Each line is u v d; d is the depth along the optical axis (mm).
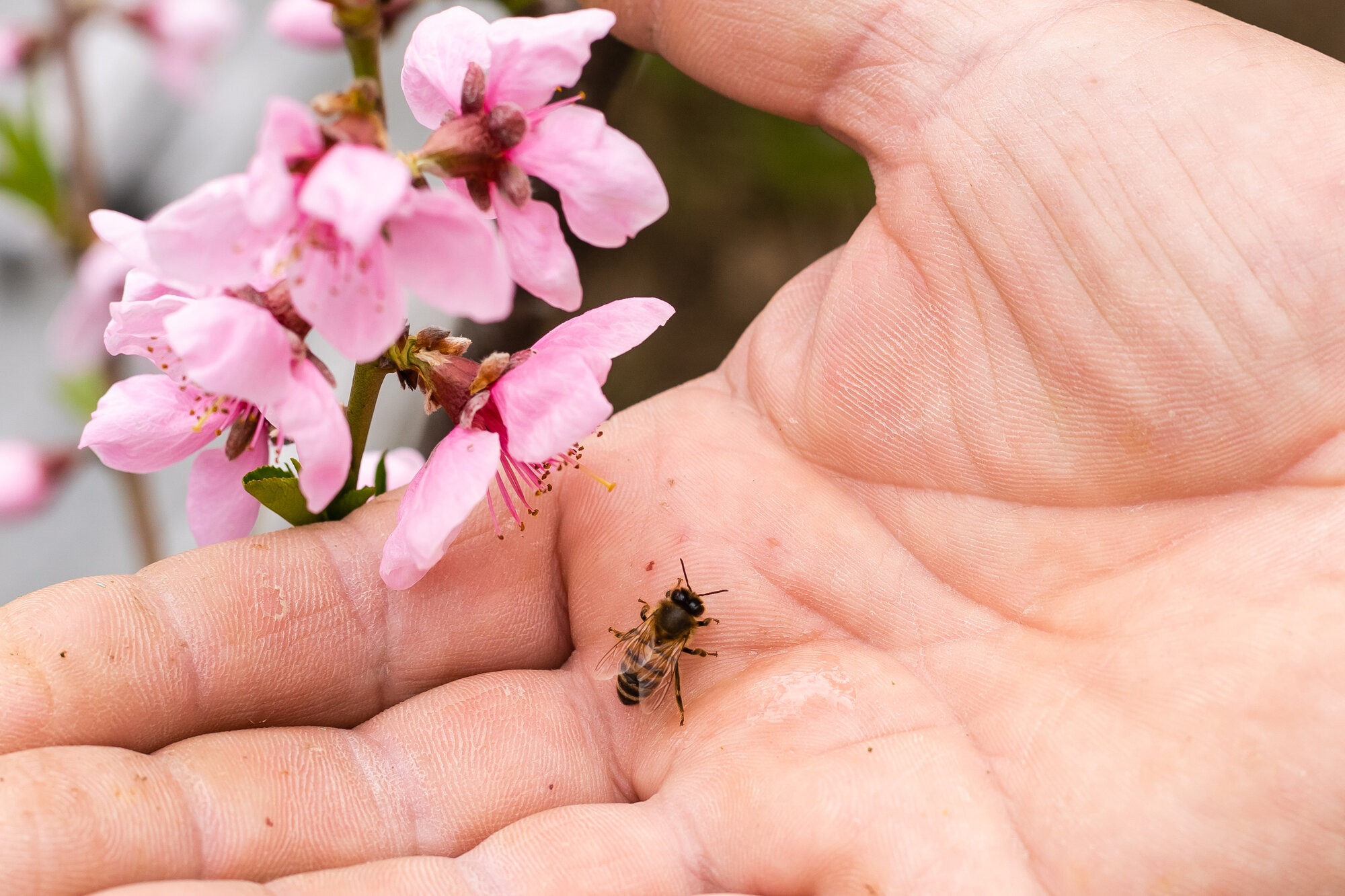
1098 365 260
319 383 245
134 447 259
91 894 242
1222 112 259
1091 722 251
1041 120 264
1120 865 244
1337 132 256
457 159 246
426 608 269
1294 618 247
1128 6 268
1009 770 252
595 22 245
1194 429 257
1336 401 252
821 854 251
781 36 278
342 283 237
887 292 272
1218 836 243
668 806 258
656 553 274
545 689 270
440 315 339
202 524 266
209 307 238
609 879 252
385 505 270
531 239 250
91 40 364
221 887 242
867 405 272
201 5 326
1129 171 260
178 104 367
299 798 255
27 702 250
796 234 439
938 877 247
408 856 256
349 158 232
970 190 267
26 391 356
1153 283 257
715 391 287
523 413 253
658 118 437
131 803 246
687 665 271
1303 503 253
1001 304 266
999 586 265
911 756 255
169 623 258
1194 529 258
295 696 264
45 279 360
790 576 271
